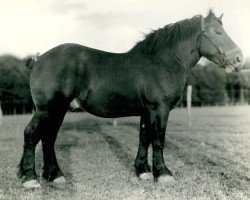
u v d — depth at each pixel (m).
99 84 6.12
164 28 6.46
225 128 15.66
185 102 41.91
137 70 6.18
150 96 6.08
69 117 25.69
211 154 9.23
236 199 5.36
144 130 6.64
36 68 6.17
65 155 9.23
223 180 6.54
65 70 6.05
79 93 6.21
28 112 32.97
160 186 6.07
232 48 6.33
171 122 19.16
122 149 10.26
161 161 6.29
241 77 41.69
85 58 6.18
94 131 15.31
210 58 6.54
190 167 7.64
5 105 31.91
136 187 6.08
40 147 10.79
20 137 13.43
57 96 6.03
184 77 6.42
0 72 25.33
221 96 41.53
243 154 9.21
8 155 9.36
